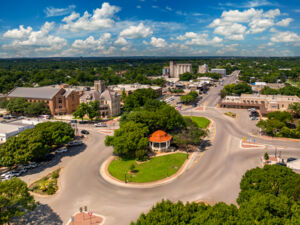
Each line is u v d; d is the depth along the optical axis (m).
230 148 94.56
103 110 147.00
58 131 90.62
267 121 109.75
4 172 77.12
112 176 72.88
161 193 63.16
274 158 84.06
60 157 88.44
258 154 88.44
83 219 52.84
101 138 109.94
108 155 90.19
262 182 47.72
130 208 56.91
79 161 84.75
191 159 84.50
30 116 151.00
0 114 152.25
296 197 43.75
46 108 149.50
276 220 36.38
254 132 114.56
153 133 94.94
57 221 52.44
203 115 149.75
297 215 36.81
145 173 74.19
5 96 170.12
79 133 117.19
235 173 73.62
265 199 40.38
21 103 148.88
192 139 89.56
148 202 59.19
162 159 84.38
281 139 104.50
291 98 153.00
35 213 55.22
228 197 60.72
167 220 36.66
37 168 79.25
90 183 69.25
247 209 39.16
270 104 141.38
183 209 39.78
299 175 48.62
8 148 75.31
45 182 67.38
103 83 159.25
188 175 72.75
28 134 82.00
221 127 123.31
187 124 100.56
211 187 65.69
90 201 60.12
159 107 131.12
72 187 67.06
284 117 115.12
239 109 165.12
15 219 52.81
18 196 49.47
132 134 84.88
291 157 85.38
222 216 37.47
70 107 157.62
